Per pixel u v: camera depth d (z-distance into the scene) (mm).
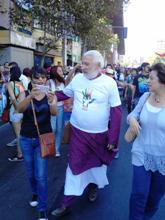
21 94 6816
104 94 4836
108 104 4938
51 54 24625
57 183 6297
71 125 5027
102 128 4953
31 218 4922
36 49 21516
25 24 15273
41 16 14609
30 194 5754
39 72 4793
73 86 4992
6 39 17062
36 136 4789
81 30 15914
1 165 7223
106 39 26156
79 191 4930
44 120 4793
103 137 4988
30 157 4891
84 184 5059
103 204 5375
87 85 4863
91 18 15609
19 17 14844
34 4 14234
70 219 4883
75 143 4910
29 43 19859
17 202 5441
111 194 5766
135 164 4070
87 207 5254
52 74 7602
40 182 4781
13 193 5789
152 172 4051
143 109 3996
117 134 4910
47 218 4867
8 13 15867
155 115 3883
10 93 6793
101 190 5922
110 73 8828
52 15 14570
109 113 4992
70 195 4891
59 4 14359
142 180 4023
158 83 3838
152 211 4320
